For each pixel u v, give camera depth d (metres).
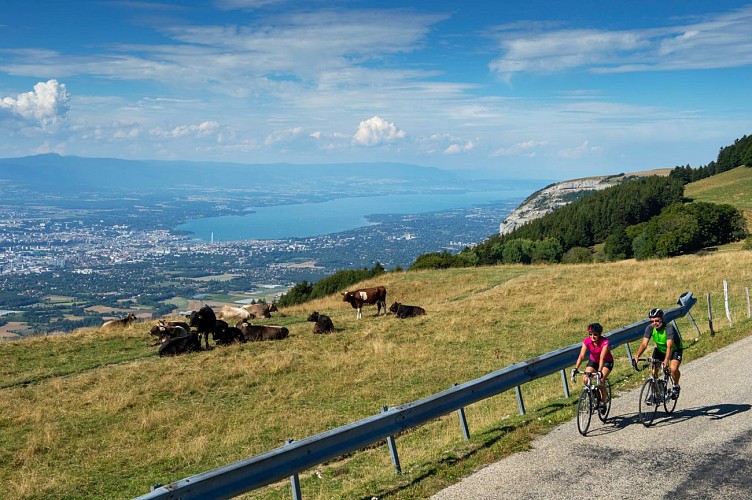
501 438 9.90
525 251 101.31
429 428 12.91
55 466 11.34
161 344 22.12
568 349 12.63
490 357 19.22
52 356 20.77
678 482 7.88
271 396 15.66
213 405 15.05
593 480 8.00
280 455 7.12
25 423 13.87
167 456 11.57
